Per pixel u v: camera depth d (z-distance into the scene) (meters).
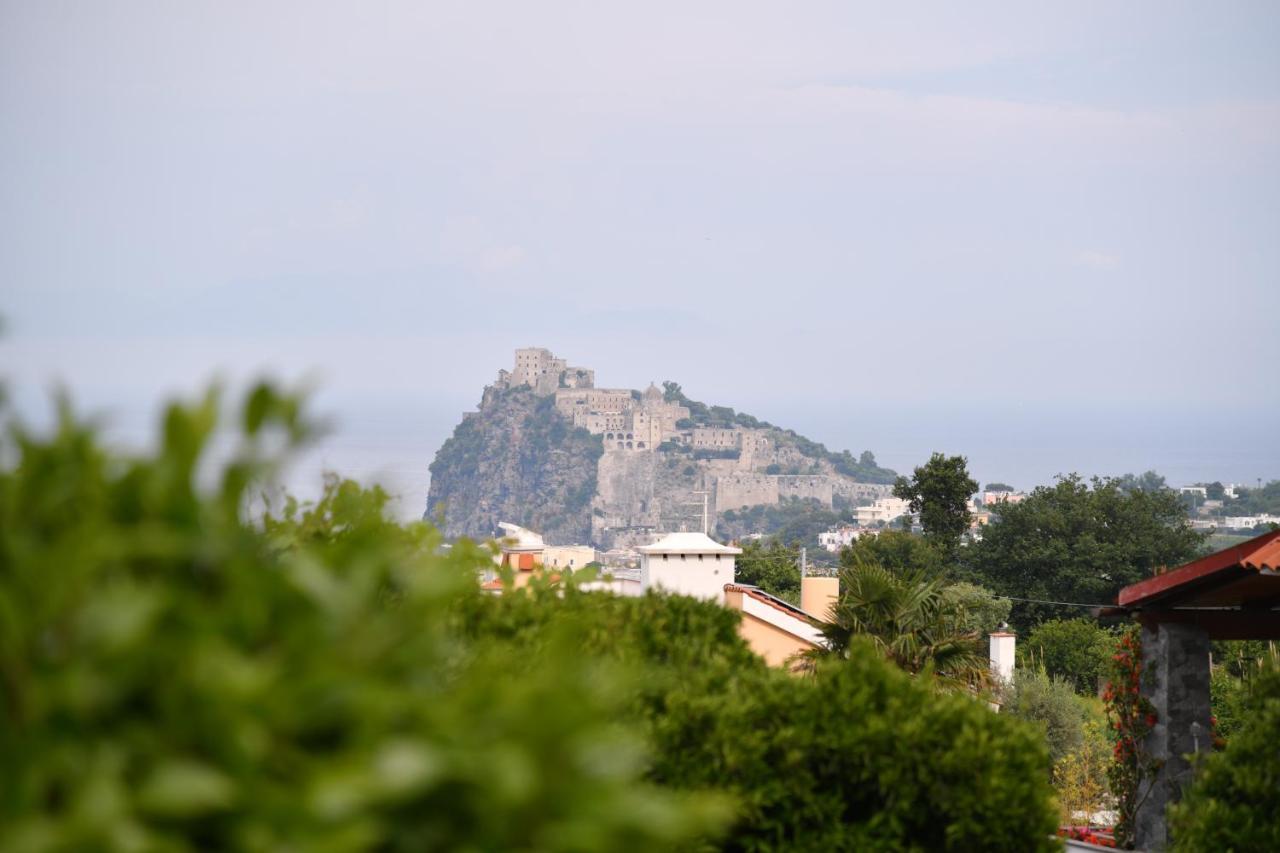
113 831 4.59
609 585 19.45
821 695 15.23
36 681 4.96
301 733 5.24
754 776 14.31
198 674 4.95
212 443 5.77
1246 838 19.38
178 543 5.53
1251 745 20.05
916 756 14.90
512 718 5.46
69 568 5.19
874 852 14.62
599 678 7.63
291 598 5.57
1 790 4.72
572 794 5.35
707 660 16.48
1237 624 31.34
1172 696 31.05
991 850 14.97
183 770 4.79
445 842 5.20
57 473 5.84
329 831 4.79
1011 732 15.79
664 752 14.16
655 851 5.55
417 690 5.88
